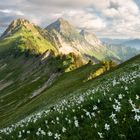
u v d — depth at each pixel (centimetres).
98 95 1549
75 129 1127
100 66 9662
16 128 1855
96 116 1172
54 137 1154
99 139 940
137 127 905
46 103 6388
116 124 985
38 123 1572
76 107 1477
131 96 1231
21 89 15150
